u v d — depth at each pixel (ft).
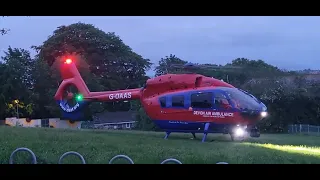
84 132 65.67
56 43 206.80
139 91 68.64
